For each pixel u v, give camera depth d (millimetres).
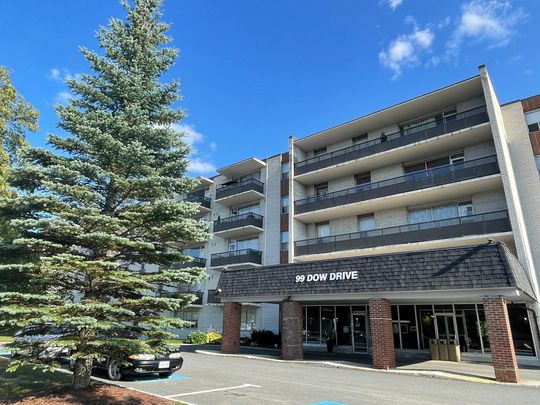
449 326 19750
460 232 20453
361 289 14617
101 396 7703
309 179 29078
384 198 23875
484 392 10000
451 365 15562
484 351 18453
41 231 7770
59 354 7789
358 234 25312
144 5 10250
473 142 22641
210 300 31438
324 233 28094
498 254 12234
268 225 30875
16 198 7402
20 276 7707
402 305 21391
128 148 8258
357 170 27219
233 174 35062
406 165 25547
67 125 8711
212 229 33688
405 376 12688
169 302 8008
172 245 9805
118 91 9359
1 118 22578
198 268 8727
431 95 23266
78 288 8312
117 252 8711
